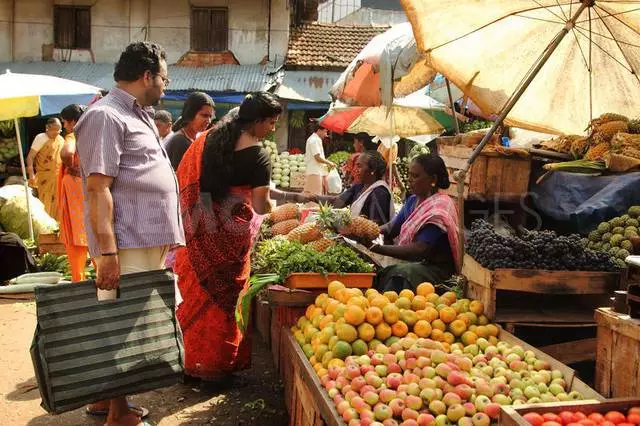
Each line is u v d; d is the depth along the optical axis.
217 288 4.50
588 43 4.43
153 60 3.52
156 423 4.15
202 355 4.57
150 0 17.53
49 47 17.59
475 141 5.75
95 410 4.24
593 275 3.57
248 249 4.55
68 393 3.17
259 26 17.50
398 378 3.07
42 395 3.18
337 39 18.45
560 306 4.00
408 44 6.06
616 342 2.81
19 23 17.52
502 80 4.57
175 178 3.74
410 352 3.25
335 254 4.25
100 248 3.33
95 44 17.61
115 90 3.52
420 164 4.51
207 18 17.59
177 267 4.61
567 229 5.40
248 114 4.30
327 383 3.25
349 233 4.69
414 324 3.71
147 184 3.50
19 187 9.57
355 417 2.91
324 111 17.48
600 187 5.03
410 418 2.85
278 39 17.52
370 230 4.69
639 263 2.71
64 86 8.52
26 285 7.29
